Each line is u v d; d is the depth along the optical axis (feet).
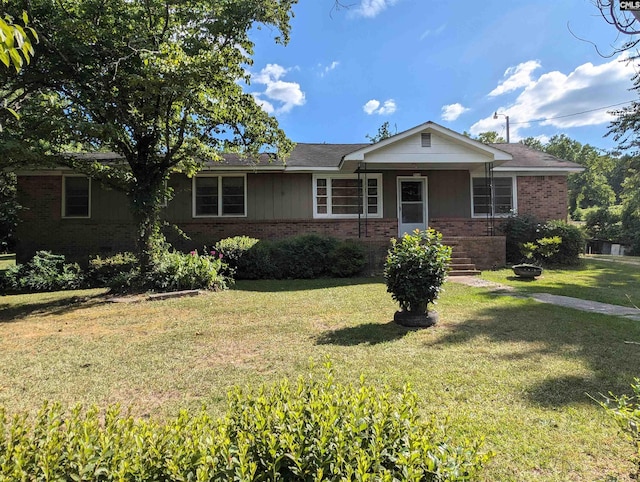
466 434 8.69
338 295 26.73
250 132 33.50
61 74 28.12
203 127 33.68
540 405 10.11
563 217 46.06
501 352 14.33
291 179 44.52
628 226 80.94
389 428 5.24
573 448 8.18
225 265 33.47
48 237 41.65
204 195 43.83
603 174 170.19
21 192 41.50
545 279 32.42
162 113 29.45
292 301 24.89
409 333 17.04
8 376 12.97
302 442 4.75
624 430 6.64
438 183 46.03
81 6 28.14
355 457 4.64
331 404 5.43
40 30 26.22
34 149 26.73
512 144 58.29
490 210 43.45
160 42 30.55
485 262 39.06
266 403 5.71
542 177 46.19
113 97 28.48
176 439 4.85
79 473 4.40
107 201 42.37
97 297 29.19
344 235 44.01
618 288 27.84
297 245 36.94
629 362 13.08
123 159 36.86
